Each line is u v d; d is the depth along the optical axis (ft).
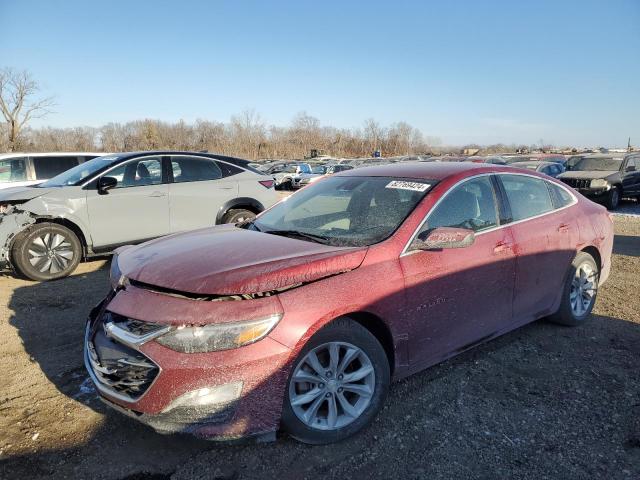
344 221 11.61
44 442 9.39
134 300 8.98
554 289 14.01
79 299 18.47
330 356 9.20
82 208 21.72
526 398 10.89
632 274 21.59
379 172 13.46
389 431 9.71
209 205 25.08
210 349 8.14
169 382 8.10
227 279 8.61
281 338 8.43
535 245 13.03
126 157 23.40
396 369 10.19
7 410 10.52
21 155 33.65
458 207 11.66
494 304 12.05
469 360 12.76
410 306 10.11
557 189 14.92
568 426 9.86
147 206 23.32
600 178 50.80
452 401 10.77
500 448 9.17
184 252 10.21
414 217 10.80
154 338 8.30
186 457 8.95
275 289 8.66
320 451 9.11
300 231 11.72
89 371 9.39
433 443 9.32
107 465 8.74
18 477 8.43
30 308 17.39
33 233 20.59
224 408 8.21
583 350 13.37
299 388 9.00
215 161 25.96
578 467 8.63
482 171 12.75
